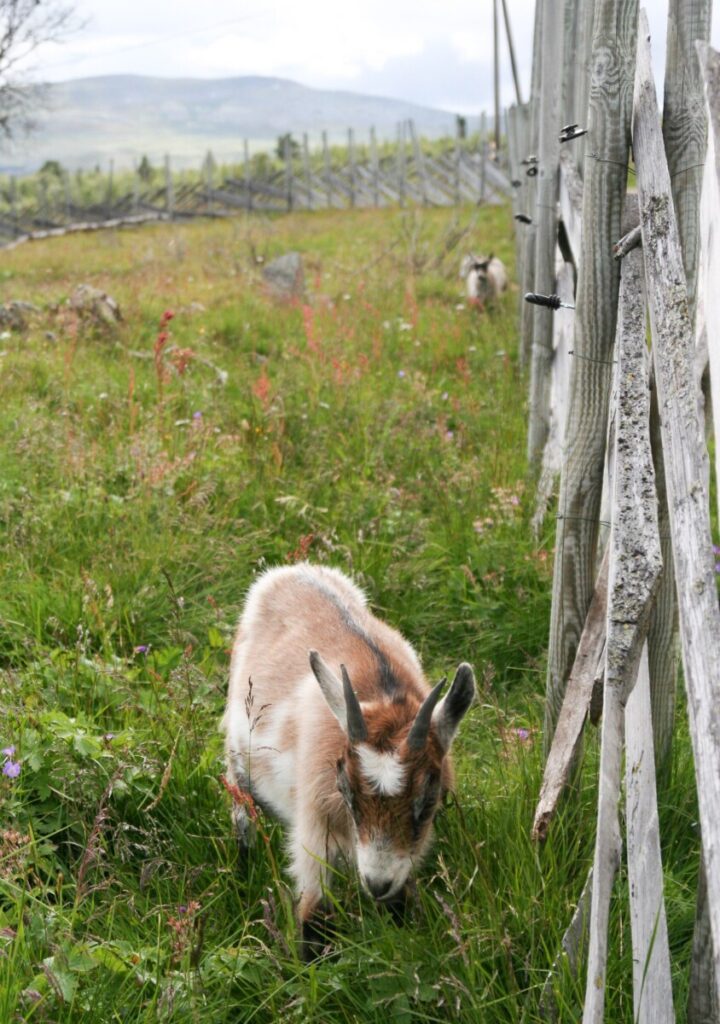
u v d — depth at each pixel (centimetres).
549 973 308
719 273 252
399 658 417
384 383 975
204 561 604
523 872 353
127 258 2253
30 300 1460
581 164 732
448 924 340
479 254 1666
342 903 362
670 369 291
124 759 419
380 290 1503
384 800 325
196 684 479
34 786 404
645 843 294
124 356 1083
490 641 561
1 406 848
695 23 347
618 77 361
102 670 479
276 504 678
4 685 461
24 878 344
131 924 352
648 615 290
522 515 673
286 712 399
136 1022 309
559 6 741
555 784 366
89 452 720
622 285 354
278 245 2292
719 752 234
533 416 764
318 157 4894
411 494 700
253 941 355
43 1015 301
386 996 319
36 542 609
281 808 408
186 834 399
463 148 3728
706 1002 284
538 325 756
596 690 372
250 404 839
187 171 5247
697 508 268
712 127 254
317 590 450
